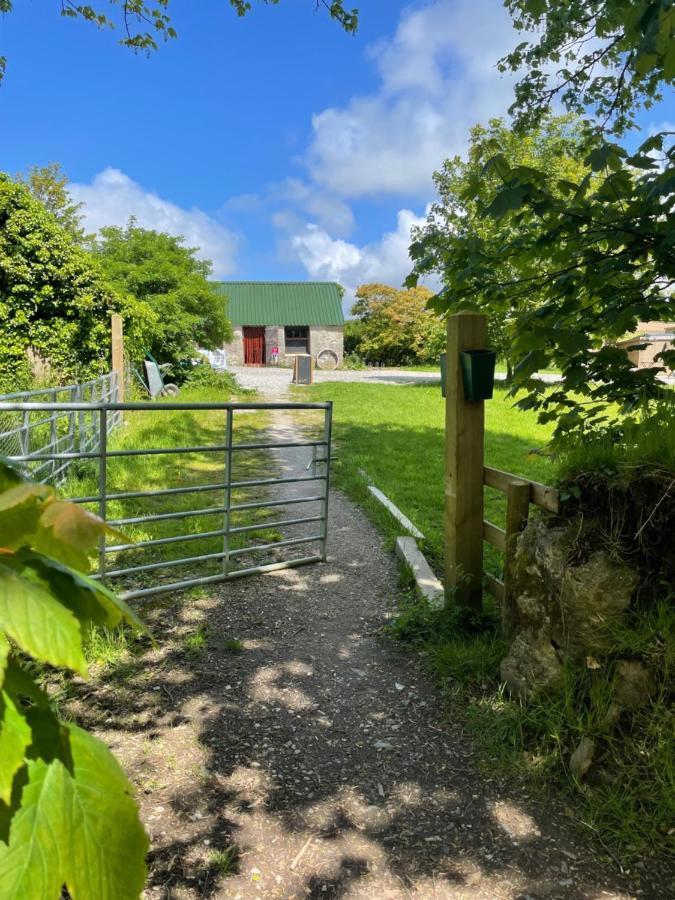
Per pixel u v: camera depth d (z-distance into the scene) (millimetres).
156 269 20594
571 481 2938
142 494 4254
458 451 3822
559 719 2711
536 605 2973
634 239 3023
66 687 3211
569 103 4691
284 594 4594
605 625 2635
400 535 5910
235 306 43719
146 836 709
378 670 3566
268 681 3426
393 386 24875
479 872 2197
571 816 2426
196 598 4445
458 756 2820
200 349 24062
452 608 3910
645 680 2531
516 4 4359
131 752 2783
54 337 12656
